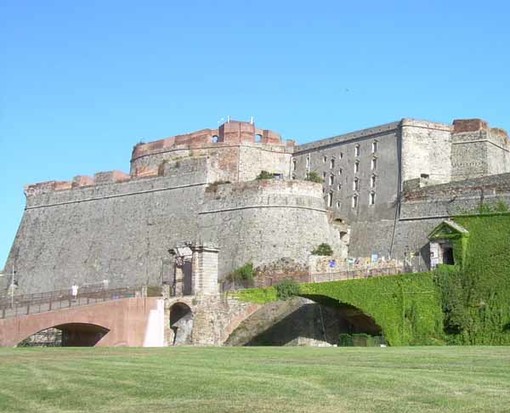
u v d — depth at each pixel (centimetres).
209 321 6819
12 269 11375
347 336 6406
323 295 6544
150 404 2380
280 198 9075
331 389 2534
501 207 7656
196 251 6994
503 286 6050
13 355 4247
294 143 11669
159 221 9944
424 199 8725
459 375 2820
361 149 10319
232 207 9262
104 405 2394
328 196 10681
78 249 10712
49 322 6794
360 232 9744
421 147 9712
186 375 2984
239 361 3634
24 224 11681
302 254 8919
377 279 6309
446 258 6738
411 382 2628
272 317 7400
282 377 2859
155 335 6838
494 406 2159
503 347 4538
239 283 7344
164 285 7438
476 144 9662
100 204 10775
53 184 11556
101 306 6831
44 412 2316
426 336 6025
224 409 2242
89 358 3953
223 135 11312
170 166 10125
